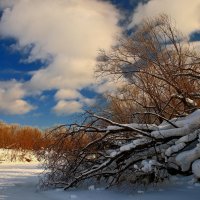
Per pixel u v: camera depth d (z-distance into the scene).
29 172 22.27
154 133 11.48
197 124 11.09
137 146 11.56
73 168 12.61
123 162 11.98
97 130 12.40
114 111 15.09
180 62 14.24
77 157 12.46
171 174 11.60
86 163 13.31
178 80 13.73
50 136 12.79
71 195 11.24
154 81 14.81
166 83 14.29
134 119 14.16
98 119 12.49
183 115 12.48
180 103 13.42
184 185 11.34
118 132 12.30
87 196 11.14
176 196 10.10
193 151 10.38
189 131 11.18
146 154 11.94
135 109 15.62
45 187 13.20
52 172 12.81
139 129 12.13
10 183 15.59
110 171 12.06
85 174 12.07
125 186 11.68
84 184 13.09
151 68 15.11
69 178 12.80
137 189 11.41
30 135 41.53
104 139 12.88
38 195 12.04
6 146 43.84
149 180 11.31
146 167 10.71
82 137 12.60
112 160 11.83
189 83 13.86
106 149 13.33
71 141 12.59
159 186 11.44
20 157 38.12
